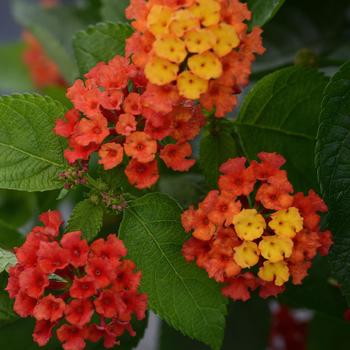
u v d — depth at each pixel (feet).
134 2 1.06
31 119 1.09
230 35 1.01
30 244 1.03
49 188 1.09
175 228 1.08
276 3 1.14
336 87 1.07
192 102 1.04
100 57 1.16
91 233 1.08
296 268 1.04
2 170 1.09
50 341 1.16
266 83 1.13
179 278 1.07
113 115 1.06
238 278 1.05
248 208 1.05
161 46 1.00
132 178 1.05
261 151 1.16
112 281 1.01
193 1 1.01
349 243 1.06
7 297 1.11
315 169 1.15
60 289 1.04
